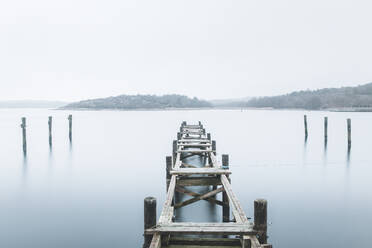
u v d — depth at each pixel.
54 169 20.92
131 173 19.67
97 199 14.11
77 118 88.75
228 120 78.69
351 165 22.05
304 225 10.98
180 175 11.41
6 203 13.50
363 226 10.82
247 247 6.00
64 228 10.81
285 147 31.45
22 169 20.92
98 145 33.41
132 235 10.33
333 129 49.91
